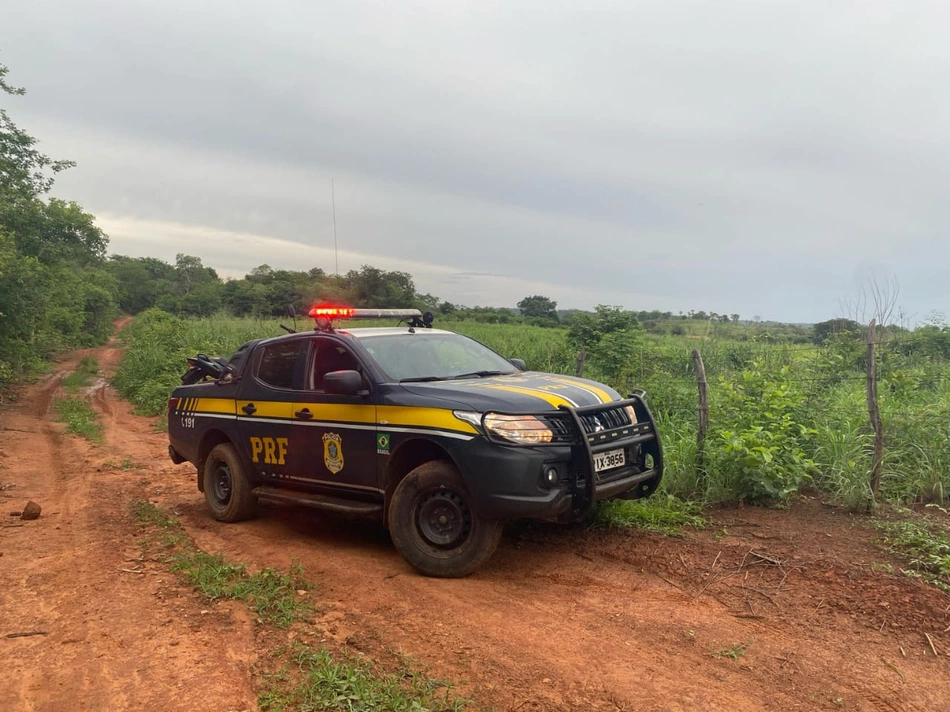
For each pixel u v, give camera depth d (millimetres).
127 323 74688
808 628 4094
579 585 4852
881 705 3326
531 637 4062
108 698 3500
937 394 9117
